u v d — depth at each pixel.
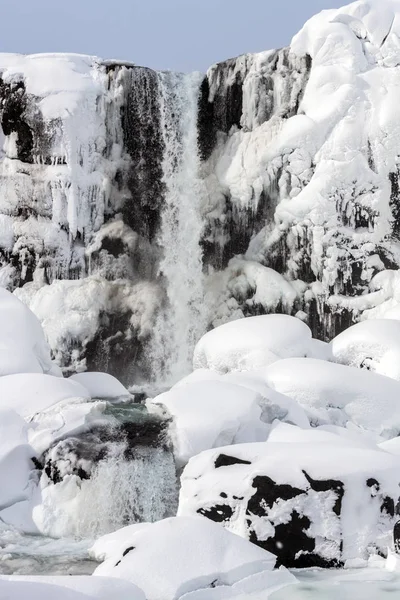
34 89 14.99
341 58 14.99
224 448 7.28
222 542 6.01
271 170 14.98
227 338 12.22
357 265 14.41
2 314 10.67
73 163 14.94
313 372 10.10
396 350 11.76
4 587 4.44
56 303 14.68
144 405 9.16
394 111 14.49
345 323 14.41
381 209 14.42
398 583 5.99
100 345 14.91
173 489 8.06
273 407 8.84
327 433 8.13
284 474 6.71
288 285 14.82
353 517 6.65
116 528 7.97
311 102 14.95
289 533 6.58
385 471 6.81
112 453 8.21
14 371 9.80
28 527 7.91
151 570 5.68
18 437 8.34
